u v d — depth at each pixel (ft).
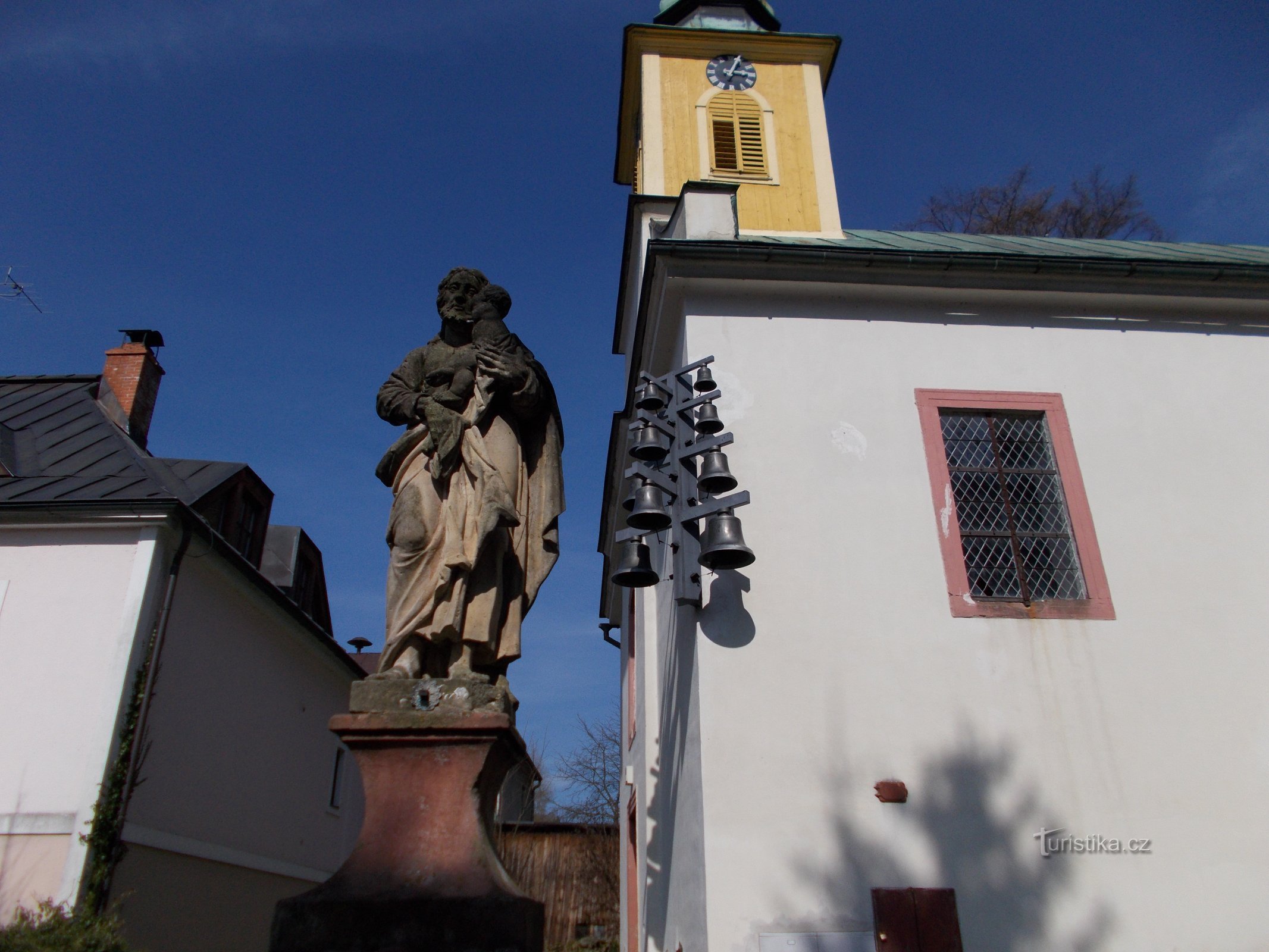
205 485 39.34
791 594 23.44
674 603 25.73
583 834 68.33
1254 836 21.70
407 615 13.62
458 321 15.87
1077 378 27.86
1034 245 41.04
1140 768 22.16
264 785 41.52
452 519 14.11
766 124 44.93
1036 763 22.00
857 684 22.45
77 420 39.81
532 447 15.92
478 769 11.96
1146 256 39.17
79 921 25.13
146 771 31.35
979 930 20.13
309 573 51.72
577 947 61.41
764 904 19.94
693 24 49.52
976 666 22.98
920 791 21.40
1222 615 24.36
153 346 46.29
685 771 23.62
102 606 31.37
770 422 25.98
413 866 11.18
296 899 10.65
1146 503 25.91
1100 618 23.93
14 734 29.43
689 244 27.02
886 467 25.58
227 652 37.99
